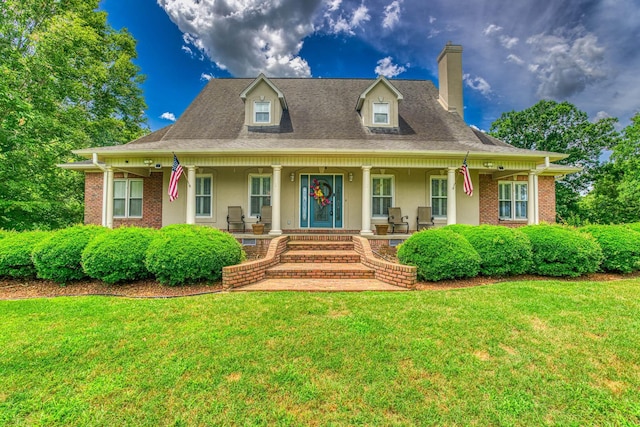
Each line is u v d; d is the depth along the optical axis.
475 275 6.97
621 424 2.52
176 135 12.10
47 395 2.81
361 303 5.27
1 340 3.84
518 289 6.08
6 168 12.73
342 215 12.29
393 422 2.51
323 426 2.46
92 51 20.84
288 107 13.39
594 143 26.97
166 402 2.73
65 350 3.60
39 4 13.88
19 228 13.63
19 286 6.47
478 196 12.70
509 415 2.59
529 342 3.84
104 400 2.75
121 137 23.25
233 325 4.33
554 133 28.38
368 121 12.47
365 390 2.91
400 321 4.46
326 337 3.94
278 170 10.52
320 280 7.21
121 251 6.28
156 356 3.48
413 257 7.05
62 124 14.65
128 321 4.48
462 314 4.73
